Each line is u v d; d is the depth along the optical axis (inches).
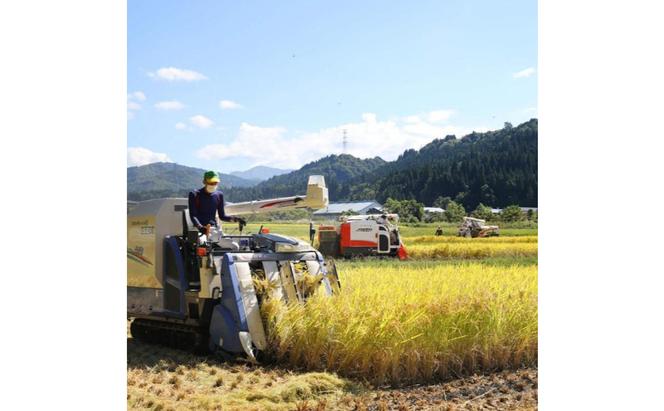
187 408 236.5
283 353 303.0
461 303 302.0
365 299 307.1
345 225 989.8
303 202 347.6
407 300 302.4
